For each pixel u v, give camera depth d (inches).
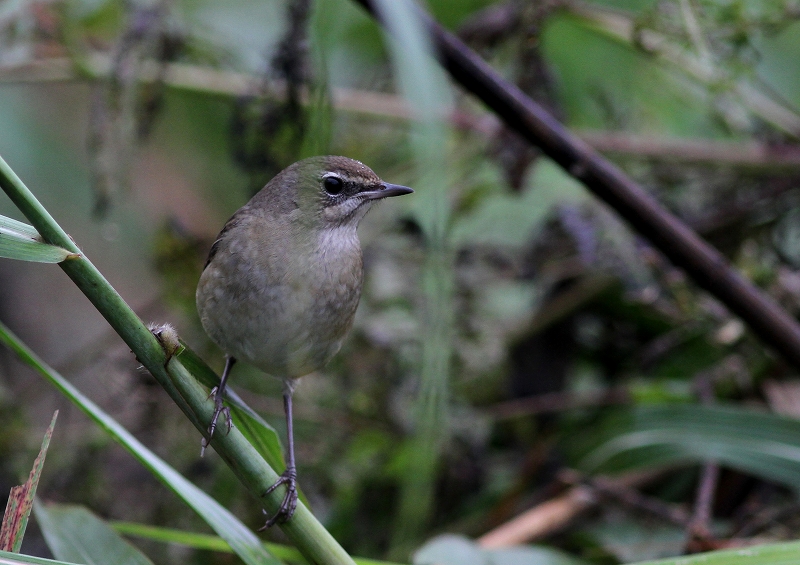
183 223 450.3
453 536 344.8
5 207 483.2
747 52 354.3
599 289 437.7
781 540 347.9
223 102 439.2
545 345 459.5
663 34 337.1
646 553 366.3
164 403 420.5
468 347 424.8
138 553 227.9
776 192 410.9
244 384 436.5
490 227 439.8
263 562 205.2
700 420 364.5
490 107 313.7
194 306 439.8
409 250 430.0
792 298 405.7
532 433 455.5
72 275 185.3
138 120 396.8
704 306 410.0
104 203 382.9
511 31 382.0
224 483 413.7
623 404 430.6
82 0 406.0
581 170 315.0
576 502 381.7
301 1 313.7
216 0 449.7
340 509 418.6
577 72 471.5
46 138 497.7
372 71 471.8
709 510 358.0
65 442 421.1
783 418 352.5
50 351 524.1
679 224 318.7
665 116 488.4
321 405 429.7
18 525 181.2
